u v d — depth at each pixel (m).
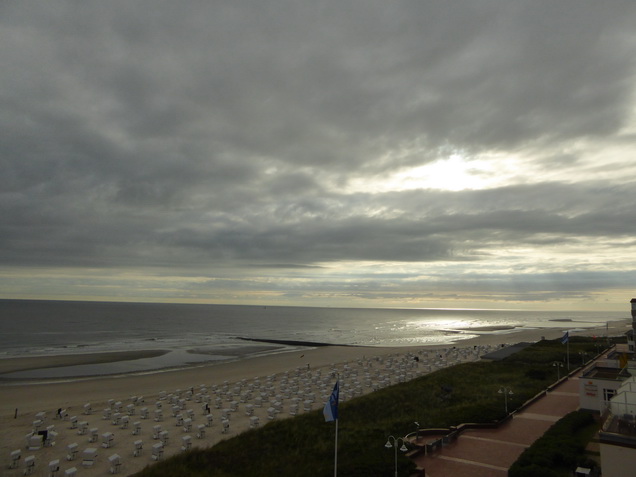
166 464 24.72
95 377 56.75
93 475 24.12
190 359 75.94
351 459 24.30
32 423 33.47
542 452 21.70
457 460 23.14
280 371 64.31
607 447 15.84
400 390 44.56
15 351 82.19
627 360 32.62
